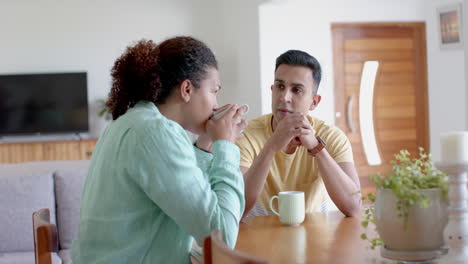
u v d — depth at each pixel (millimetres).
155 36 7367
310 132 1988
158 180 1329
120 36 7301
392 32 6438
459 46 5770
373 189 6453
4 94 7082
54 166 3283
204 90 1466
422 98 6508
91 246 1400
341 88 6371
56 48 7191
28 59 7148
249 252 1522
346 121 6395
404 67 6477
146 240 1385
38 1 7137
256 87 6379
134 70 1426
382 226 1337
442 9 5941
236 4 6949
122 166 1357
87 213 1421
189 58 1433
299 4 6191
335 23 6305
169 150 1336
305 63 2131
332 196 2000
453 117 6098
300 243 1603
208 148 1706
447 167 1449
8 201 3053
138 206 1373
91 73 7262
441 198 1317
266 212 2180
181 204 1327
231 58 7363
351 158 2238
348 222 1876
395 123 6480
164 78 1433
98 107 7289
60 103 7164
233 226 1392
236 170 1458
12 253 3014
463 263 1310
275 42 6219
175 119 1476
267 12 6191
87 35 7238
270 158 1986
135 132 1358
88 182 1480
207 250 1157
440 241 1337
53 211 3125
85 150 6875
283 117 2129
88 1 7230
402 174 1346
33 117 7141
